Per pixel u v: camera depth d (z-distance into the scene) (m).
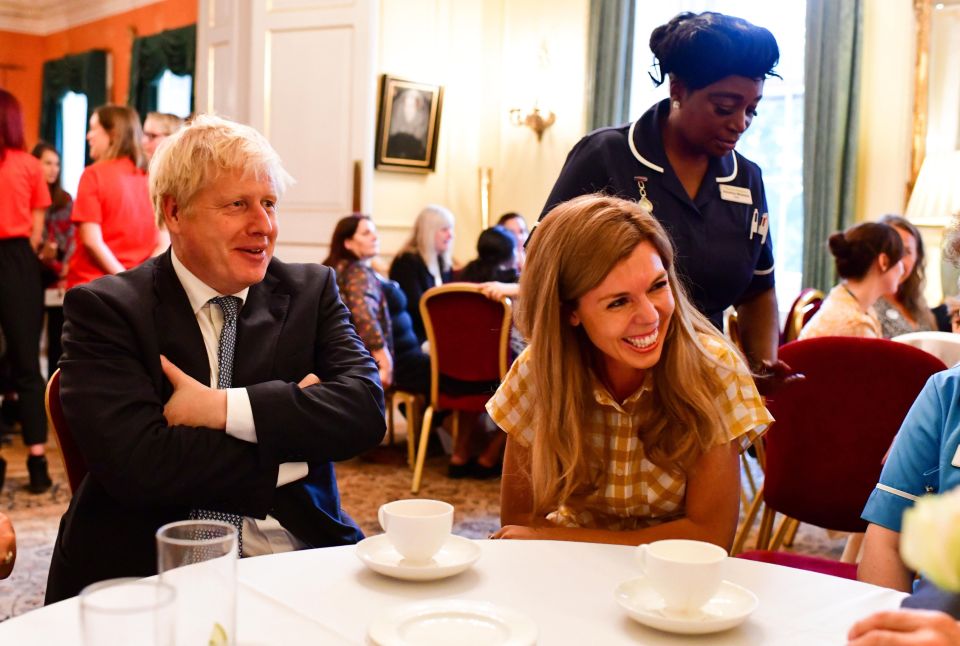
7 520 1.64
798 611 1.18
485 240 5.30
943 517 0.59
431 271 5.71
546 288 1.64
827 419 2.39
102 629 0.78
